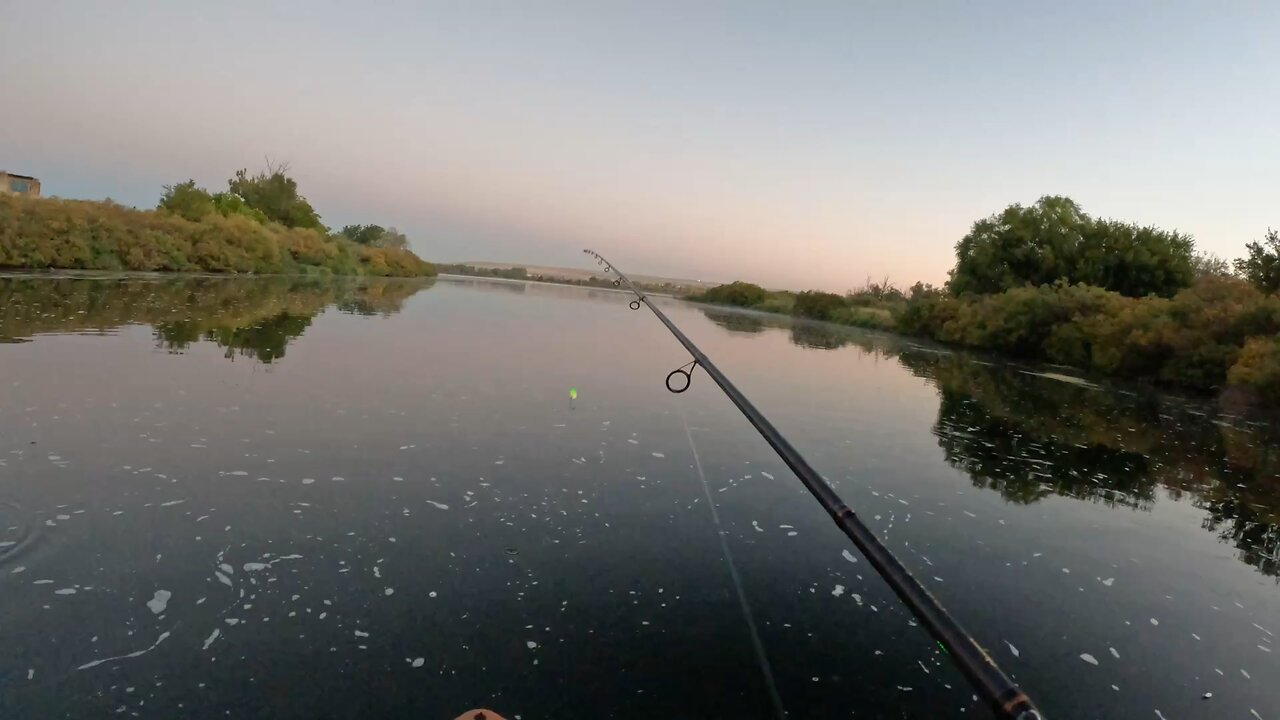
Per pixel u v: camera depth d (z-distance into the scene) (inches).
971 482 233.6
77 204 732.0
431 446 207.2
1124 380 613.0
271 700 92.4
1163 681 120.8
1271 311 492.7
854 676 111.3
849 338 918.4
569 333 579.8
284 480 168.6
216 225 976.9
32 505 140.9
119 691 91.3
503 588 127.6
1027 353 811.4
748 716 98.7
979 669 41.4
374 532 145.4
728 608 128.7
